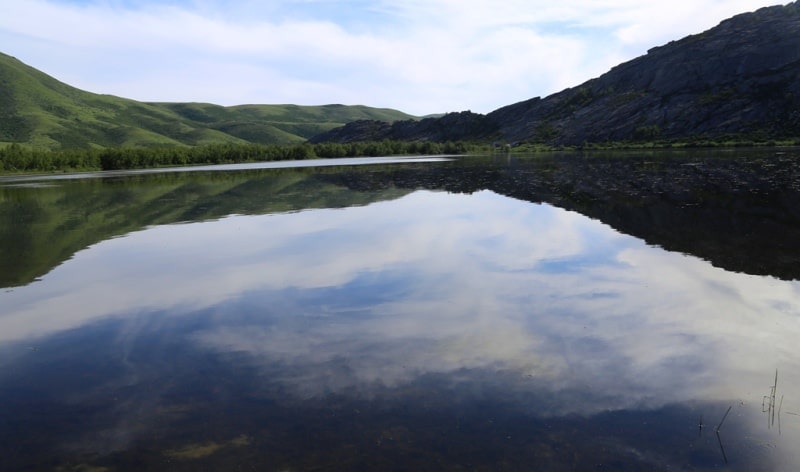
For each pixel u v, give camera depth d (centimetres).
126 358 1134
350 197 4028
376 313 1346
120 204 4000
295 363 1070
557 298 1407
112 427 855
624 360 1025
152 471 736
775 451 730
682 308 1296
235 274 1789
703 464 709
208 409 899
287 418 860
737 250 1845
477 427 813
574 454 737
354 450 765
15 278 1859
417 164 9138
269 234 2525
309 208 3438
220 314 1391
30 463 766
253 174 7331
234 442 798
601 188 3953
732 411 833
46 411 917
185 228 2802
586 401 880
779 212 2516
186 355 1134
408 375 998
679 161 6506
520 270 1703
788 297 1341
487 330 1202
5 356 1166
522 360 1041
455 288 1531
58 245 2445
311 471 720
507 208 3155
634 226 2373
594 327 1197
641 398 883
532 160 9256
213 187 5269
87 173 9950
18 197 4894
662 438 769
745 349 1052
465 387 941
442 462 729
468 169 7175
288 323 1302
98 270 1928
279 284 1645
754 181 3772
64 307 1502
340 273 1745
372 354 1098
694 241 2016
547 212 2916
